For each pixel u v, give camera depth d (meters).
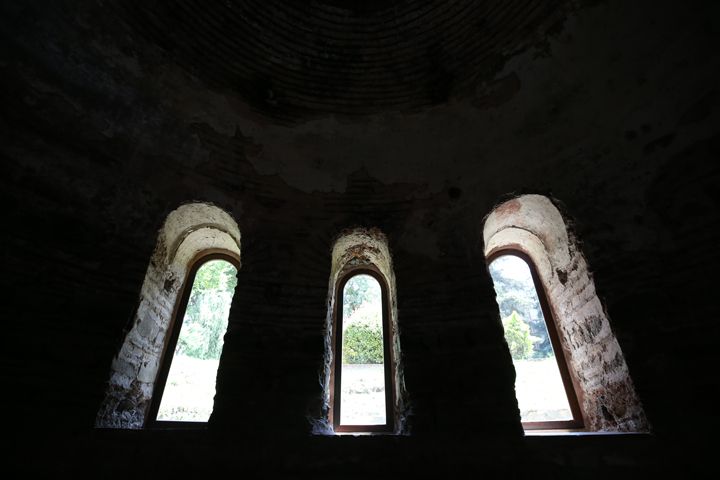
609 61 4.29
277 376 3.73
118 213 3.87
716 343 3.06
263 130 5.04
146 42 4.37
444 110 5.21
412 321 4.11
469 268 4.30
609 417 3.89
